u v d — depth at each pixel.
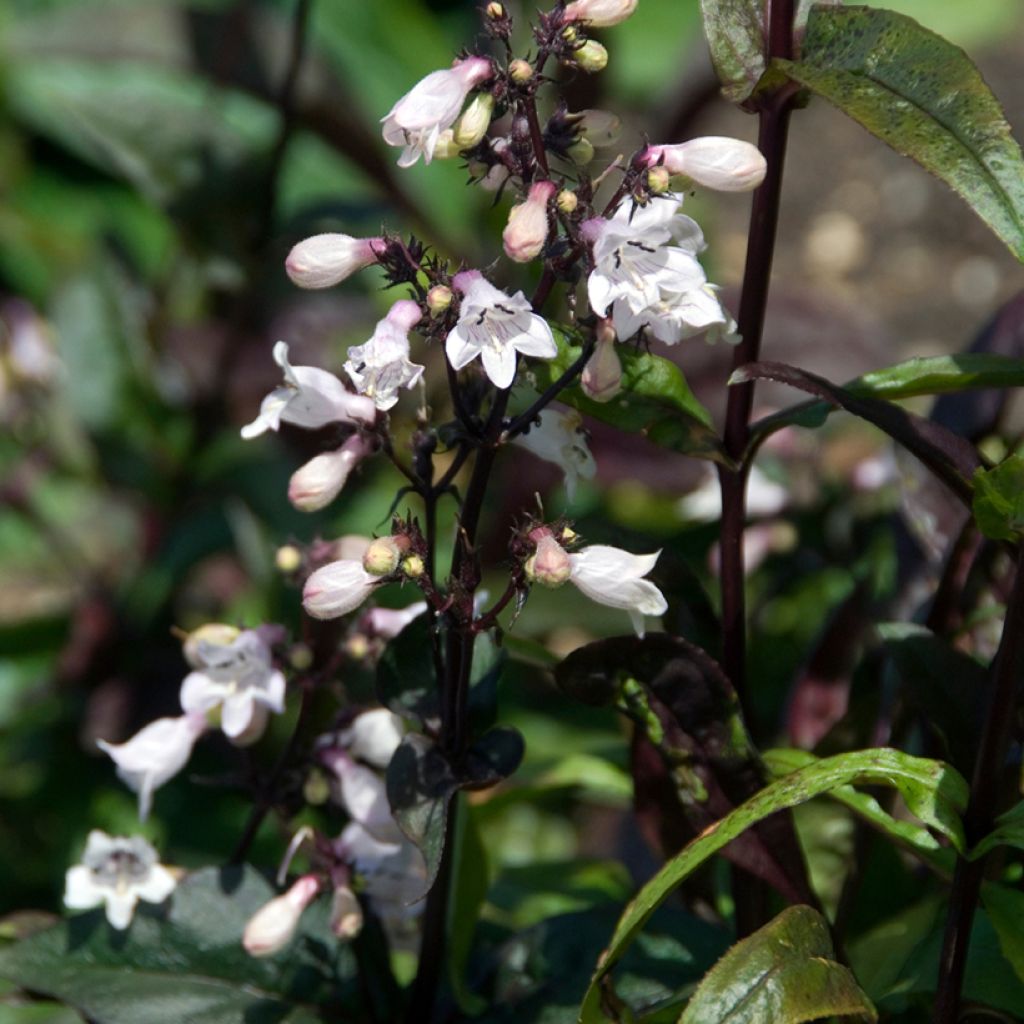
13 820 1.32
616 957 0.88
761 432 0.93
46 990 0.94
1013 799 0.95
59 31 1.32
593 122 0.90
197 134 1.26
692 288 0.88
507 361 0.87
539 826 1.37
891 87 0.89
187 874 0.97
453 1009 0.97
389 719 0.96
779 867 0.93
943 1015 0.91
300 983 0.96
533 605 1.17
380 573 0.89
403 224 1.38
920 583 1.05
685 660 0.92
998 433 1.03
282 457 1.38
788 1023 0.87
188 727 0.97
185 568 1.34
